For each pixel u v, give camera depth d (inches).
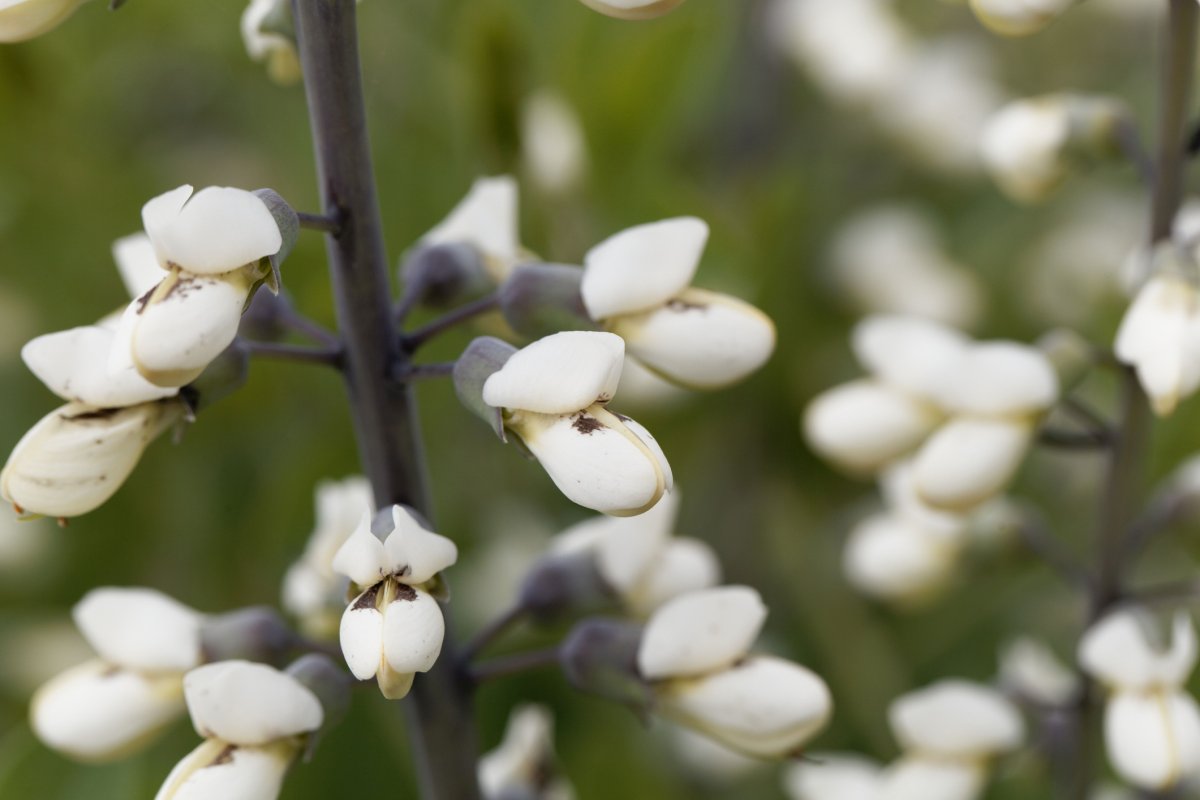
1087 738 19.3
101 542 21.7
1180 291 18.1
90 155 21.9
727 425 22.6
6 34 16.3
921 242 24.3
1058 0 17.5
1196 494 19.1
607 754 20.3
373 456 16.9
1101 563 19.2
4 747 20.2
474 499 22.1
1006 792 20.8
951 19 28.8
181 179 22.5
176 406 16.5
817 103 24.9
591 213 21.4
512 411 16.2
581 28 21.5
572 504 22.5
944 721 19.4
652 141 21.5
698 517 23.0
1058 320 24.7
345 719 20.2
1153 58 27.4
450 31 21.6
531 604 17.7
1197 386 18.1
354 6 16.3
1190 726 18.4
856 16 24.7
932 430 19.4
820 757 20.7
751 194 23.5
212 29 22.2
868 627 22.0
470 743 17.4
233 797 16.4
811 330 23.1
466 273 17.4
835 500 22.8
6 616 21.9
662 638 17.1
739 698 17.1
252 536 21.4
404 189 21.1
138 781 19.3
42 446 16.3
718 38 22.2
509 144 20.8
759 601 17.1
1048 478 23.7
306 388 21.5
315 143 16.5
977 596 22.4
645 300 16.8
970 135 25.1
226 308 15.8
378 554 15.9
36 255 21.7
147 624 17.3
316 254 20.8
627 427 16.1
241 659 17.3
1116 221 25.6
